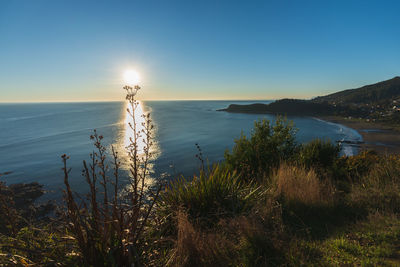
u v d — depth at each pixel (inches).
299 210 137.5
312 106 7470.5
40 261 73.8
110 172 628.7
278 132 262.1
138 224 89.0
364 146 2282.2
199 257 86.9
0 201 74.6
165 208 121.2
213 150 1830.7
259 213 123.0
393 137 2896.2
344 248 99.6
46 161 1571.1
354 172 227.1
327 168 234.4
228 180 152.4
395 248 97.9
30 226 77.0
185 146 2018.9
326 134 3097.9
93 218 76.2
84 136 2691.9
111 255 70.2
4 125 4414.4
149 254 83.0
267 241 98.1
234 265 88.4
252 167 215.6
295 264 87.0
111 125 3821.4
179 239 89.2
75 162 1512.1
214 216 124.7
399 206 140.9
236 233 106.1
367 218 130.1
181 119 5310.0
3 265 70.6
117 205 78.3
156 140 2356.1
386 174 200.8
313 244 102.4
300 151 258.8
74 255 75.8
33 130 3575.3
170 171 1192.2
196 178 148.3
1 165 1502.2
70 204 69.4
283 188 158.9
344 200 158.9
